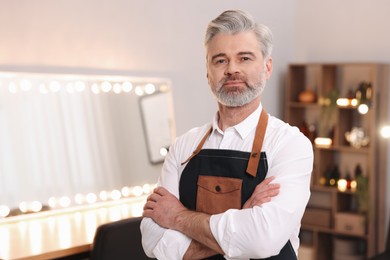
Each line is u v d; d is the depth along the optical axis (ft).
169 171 6.62
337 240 16.74
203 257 6.04
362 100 16.02
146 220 6.39
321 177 17.04
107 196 12.66
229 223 5.70
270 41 6.09
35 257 8.73
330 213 16.80
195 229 5.92
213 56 6.02
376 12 16.93
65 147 12.05
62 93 12.10
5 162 11.17
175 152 6.68
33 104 11.64
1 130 11.17
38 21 11.69
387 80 16.69
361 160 17.07
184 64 14.66
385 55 16.83
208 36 6.07
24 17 11.47
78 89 12.35
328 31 17.75
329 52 17.75
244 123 6.20
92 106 12.57
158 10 13.97
